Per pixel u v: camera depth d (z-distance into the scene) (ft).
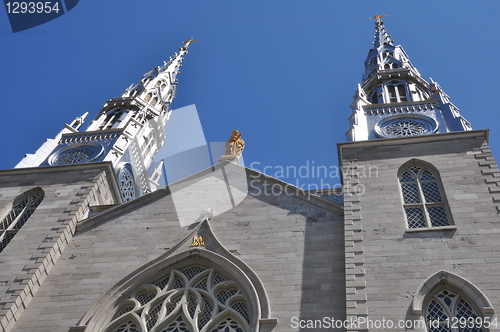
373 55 160.35
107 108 149.79
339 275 81.87
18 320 82.64
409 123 116.88
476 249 78.18
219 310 81.35
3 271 88.74
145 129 145.28
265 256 87.30
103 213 100.78
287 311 77.82
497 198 85.92
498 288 72.59
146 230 96.73
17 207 107.96
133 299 84.53
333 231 89.71
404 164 97.19
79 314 82.74
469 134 100.68
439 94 124.47
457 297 73.41
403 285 75.00
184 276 87.15
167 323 80.48
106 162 116.06
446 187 90.38
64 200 105.40
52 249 92.38
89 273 89.56
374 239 82.53
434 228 82.17
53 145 131.03
